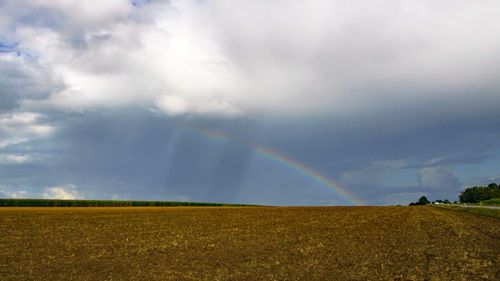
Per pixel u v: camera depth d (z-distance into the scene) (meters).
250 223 60.56
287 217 75.00
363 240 38.75
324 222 62.09
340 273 23.27
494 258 27.31
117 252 31.89
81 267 25.88
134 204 146.62
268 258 28.81
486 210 93.44
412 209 111.12
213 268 25.42
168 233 45.78
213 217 74.44
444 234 42.94
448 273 22.62
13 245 35.72
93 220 64.06
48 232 46.19
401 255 29.12
